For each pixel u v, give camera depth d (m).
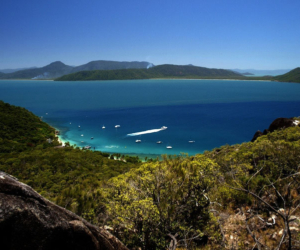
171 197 6.21
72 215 3.44
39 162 54.22
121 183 6.98
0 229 2.49
